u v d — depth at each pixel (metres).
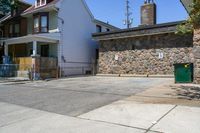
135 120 6.00
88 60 27.72
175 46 19.12
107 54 23.55
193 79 13.34
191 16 9.54
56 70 21.94
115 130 5.33
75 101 8.91
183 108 7.02
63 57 24.20
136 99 8.82
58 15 23.97
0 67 22.03
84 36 27.34
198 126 5.37
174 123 5.62
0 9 28.55
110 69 23.23
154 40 20.34
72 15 25.73
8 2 28.03
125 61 22.12
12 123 6.28
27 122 6.31
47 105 8.35
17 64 21.62
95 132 5.27
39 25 24.86
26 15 26.44
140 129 5.32
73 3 25.91
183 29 10.24
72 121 6.21
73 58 25.58
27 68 20.97
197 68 13.04
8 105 8.59
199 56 12.98
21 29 27.70
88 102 8.60
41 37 22.30
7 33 29.59
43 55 25.44
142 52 21.03
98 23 29.89
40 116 6.88
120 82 15.82
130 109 7.15
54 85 14.93
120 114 6.64
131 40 21.80
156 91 10.75
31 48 26.28
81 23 26.98
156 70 20.11
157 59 20.09
